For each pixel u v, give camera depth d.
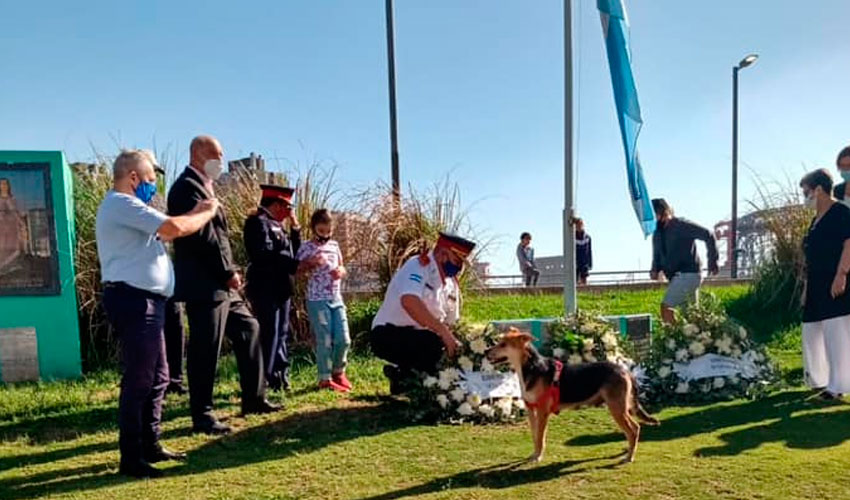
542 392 4.18
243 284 7.15
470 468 4.08
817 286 5.82
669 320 7.68
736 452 4.22
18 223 7.11
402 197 8.98
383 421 5.29
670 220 8.05
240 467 4.16
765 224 10.14
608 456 4.25
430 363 5.61
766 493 3.47
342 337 6.44
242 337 5.38
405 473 4.00
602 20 7.22
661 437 4.68
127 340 3.94
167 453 4.29
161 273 4.04
